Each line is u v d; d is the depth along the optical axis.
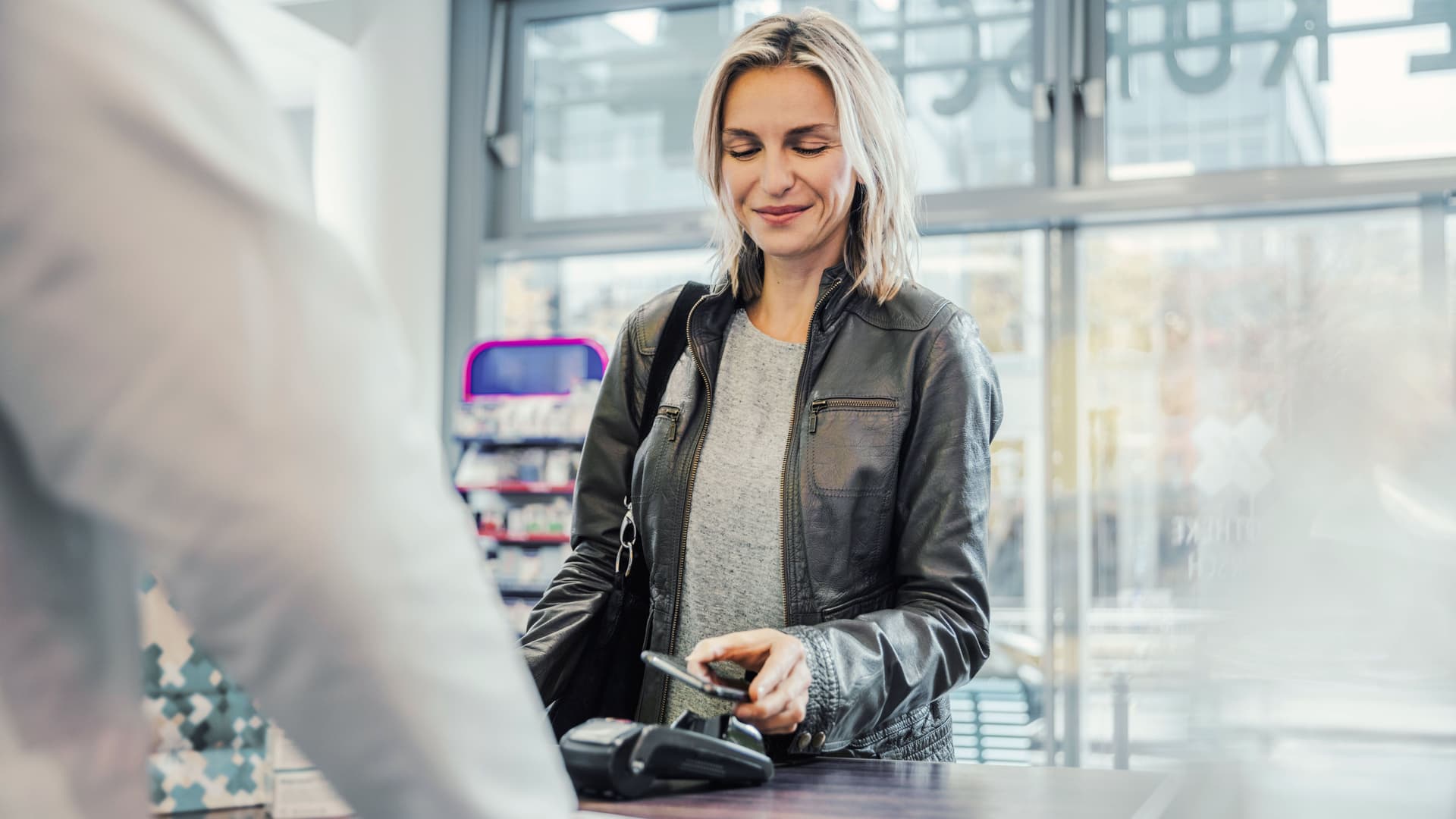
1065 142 4.12
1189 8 4.07
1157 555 4.06
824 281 1.38
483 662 0.45
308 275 0.40
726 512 1.36
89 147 0.38
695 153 1.44
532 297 4.81
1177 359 4.08
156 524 0.39
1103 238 4.16
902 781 1.08
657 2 4.68
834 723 1.10
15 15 0.38
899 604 1.29
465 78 4.79
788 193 1.33
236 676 0.42
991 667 4.17
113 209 0.38
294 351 0.39
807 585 1.31
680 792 1.01
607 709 1.40
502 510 4.25
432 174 4.52
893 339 1.34
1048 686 4.10
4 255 0.38
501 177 4.83
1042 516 4.17
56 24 0.38
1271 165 3.94
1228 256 4.05
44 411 0.39
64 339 0.38
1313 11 3.94
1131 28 4.12
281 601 0.40
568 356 4.30
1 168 0.37
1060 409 4.15
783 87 1.31
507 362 4.36
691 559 1.38
